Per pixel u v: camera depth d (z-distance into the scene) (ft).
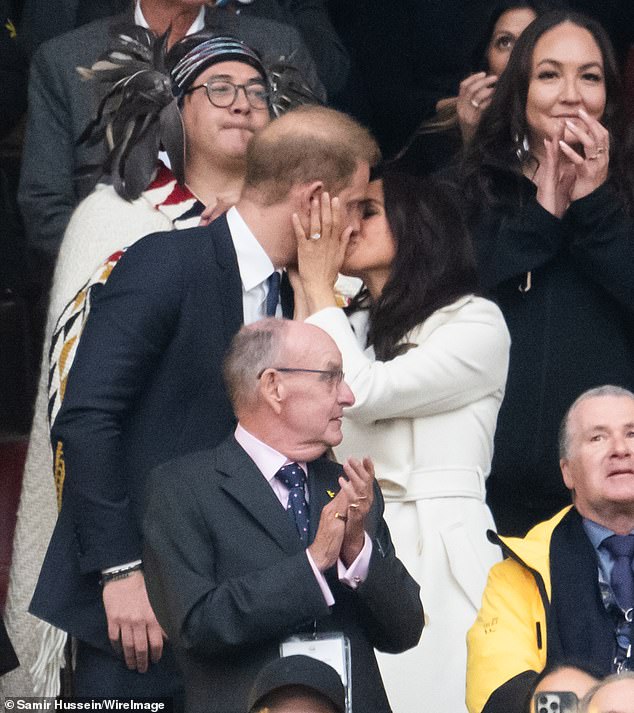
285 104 73.41
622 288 76.48
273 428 59.82
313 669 51.96
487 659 61.77
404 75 99.09
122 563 63.72
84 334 64.90
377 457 68.74
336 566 58.39
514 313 77.25
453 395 68.49
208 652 57.21
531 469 76.33
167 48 75.56
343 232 66.39
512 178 78.54
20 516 74.90
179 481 59.21
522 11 86.58
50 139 86.48
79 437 63.31
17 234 100.01
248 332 60.49
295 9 96.63
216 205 70.64
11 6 101.71
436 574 67.67
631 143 79.20
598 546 63.26
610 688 48.55
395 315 69.00
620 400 64.23
